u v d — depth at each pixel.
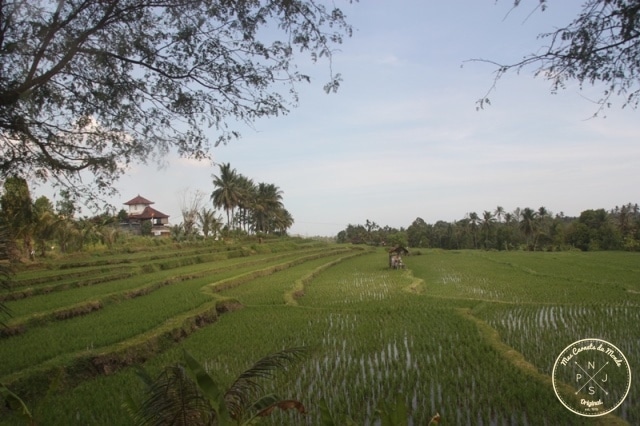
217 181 65.38
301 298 23.48
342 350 12.31
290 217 94.75
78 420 7.81
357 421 7.55
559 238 76.12
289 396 8.77
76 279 26.20
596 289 24.06
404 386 9.11
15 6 5.46
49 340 12.89
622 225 75.31
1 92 5.84
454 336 13.12
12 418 7.58
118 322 15.34
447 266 43.00
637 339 12.52
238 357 11.83
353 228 112.38
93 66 6.62
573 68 4.52
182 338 14.45
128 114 7.04
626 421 7.03
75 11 5.99
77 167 7.39
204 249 50.66
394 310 18.11
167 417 4.58
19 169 7.30
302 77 6.65
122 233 52.19
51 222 29.56
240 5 5.94
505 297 22.08
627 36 4.21
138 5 6.18
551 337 12.94
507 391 8.30
